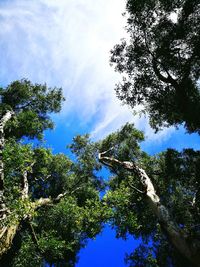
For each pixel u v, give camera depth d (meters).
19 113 21.61
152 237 18.56
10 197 11.95
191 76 12.83
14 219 10.97
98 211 15.92
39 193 23.28
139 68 13.16
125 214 16.08
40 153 19.42
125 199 16.08
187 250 8.73
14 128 21.12
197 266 8.40
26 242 15.35
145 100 13.55
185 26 11.89
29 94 23.70
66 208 18.67
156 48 12.79
